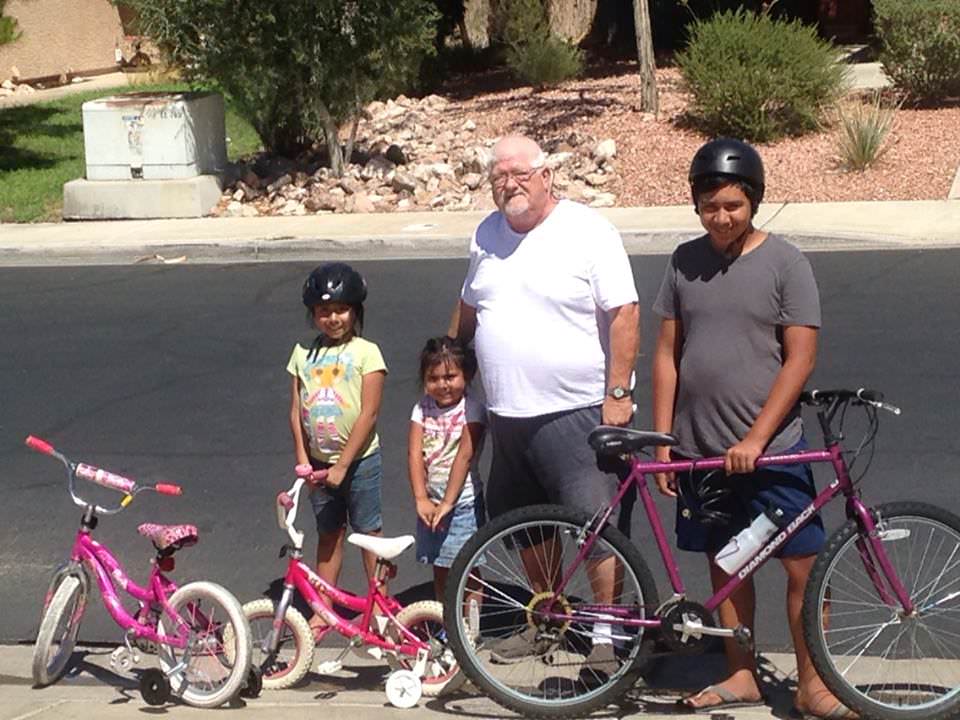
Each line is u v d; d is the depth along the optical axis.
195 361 9.96
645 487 4.70
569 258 4.85
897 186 14.66
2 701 5.25
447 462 5.21
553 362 4.86
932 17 17.33
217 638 5.18
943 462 7.18
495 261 4.94
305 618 5.90
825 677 4.54
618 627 4.74
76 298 12.34
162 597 5.13
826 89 16.59
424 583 6.32
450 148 17.80
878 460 7.25
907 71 17.53
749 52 16.42
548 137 17.66
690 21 24.02
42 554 6.82
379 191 16.31
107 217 16.22
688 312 4.69
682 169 15.73
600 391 4.94
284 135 17.84
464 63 23.84
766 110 16.56
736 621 4.85
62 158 19.73
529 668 4.83
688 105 17.45
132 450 8.16
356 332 5.59
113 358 10.14
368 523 5.59
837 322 9.95
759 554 4.62
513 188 4.79
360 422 5.41
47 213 16.55
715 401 4.66
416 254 13.83
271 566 6.57
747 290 4.58
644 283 11.76
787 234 13.09
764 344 4.62
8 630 6.05
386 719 4.86
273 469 7.77
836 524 6.50
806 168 15.42
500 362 4.92
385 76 16.80
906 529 4.62
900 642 5.26
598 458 4.84
